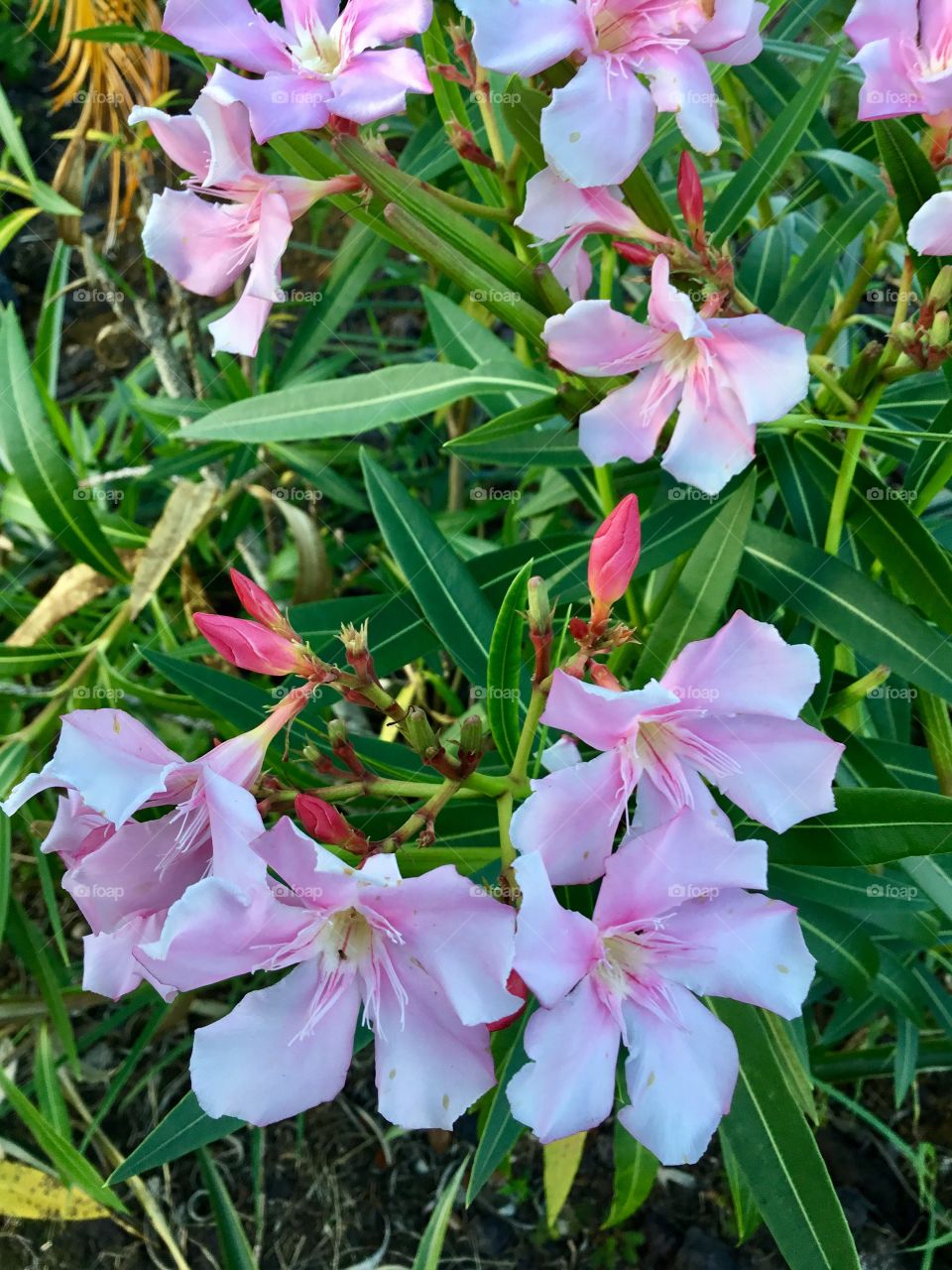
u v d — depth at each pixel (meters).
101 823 0.18
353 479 0.46
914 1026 0.29
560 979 0.16
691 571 0.24
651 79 0.20
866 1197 0.35
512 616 0.20
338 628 0.27
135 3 0.30
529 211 0.22
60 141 0.55
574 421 0.26
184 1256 0.35
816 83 0.25
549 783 0.17
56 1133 0.28
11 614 0.39
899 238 0.30
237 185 0.20
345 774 0.21
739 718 0.19
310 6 0.20
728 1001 0.23
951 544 0.29
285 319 0.54
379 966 0.17
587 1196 0.35
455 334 0.33
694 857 0.17
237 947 0.16
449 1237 0.35
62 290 0.38
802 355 0.20
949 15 0.20
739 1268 0.33
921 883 0.24
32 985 0.39
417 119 0.36
